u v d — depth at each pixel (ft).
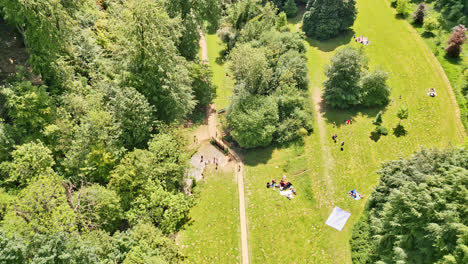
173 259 114.52
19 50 144.36
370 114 182.70
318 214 137.39
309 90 204.13
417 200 97.66
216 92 209.46
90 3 183.83
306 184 150.82
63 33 135.95
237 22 235.61
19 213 92.63
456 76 192.24
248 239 130.21
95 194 111.34
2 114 120.67
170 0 187.52
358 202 139.54
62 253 84.02
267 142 169.37
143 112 138.72
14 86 119.03
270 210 140.67
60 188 104.06
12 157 114.21
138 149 131.54
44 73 130.00
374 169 152.76
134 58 146.72
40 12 118.21
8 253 75.31
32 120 115.75
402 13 256.93
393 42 231.50
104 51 166.61
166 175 135.74
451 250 86.02
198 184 153.38
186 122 188.24
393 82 198.49
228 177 157.48
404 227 100.99
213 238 130.82
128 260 102.32
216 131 183.93
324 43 245.65
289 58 197.26
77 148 121.08
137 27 142.82
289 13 283.79
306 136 174.60
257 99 175.63
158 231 118.62
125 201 124.47
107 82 145.48
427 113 176.14
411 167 115.65
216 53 248.11
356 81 180.65
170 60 156.76
